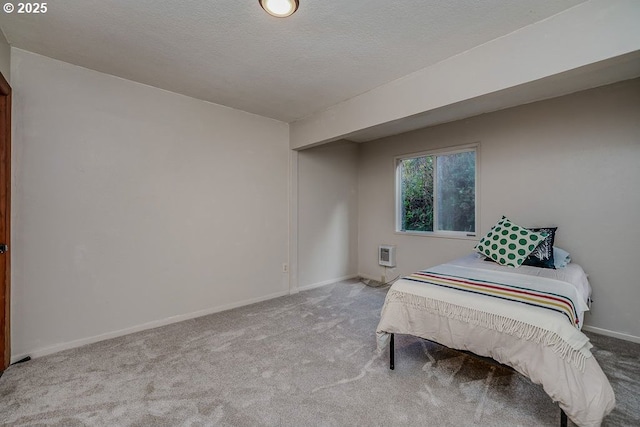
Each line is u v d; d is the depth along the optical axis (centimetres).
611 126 258
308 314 312
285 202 381
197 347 238
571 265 265
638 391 179
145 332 266
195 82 262
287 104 313
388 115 259
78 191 237
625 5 145
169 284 286
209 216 312
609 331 261
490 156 333
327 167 434
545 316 149
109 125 250
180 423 155
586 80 251
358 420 157
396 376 197
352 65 227
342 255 460
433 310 187
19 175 213
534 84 181
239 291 338
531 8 162
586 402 131
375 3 159
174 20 175
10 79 207
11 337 212
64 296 233
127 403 170
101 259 249
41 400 172
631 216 251
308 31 185
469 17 170
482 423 155
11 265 211
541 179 297
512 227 279
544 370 142
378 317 304
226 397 176
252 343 245
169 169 284
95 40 198
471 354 187
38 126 219
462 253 361
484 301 171
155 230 277
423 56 213
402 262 424
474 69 201
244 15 169
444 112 331
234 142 329
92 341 245
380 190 452
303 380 193
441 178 385
